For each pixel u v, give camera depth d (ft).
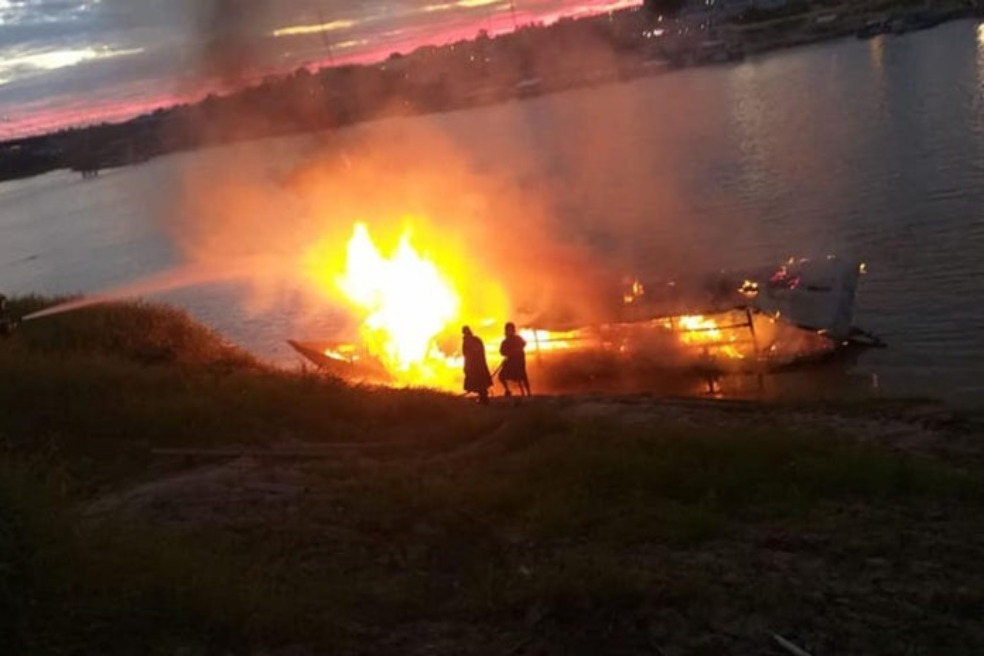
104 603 20.74
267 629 20.61
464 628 21.71
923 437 42.68
